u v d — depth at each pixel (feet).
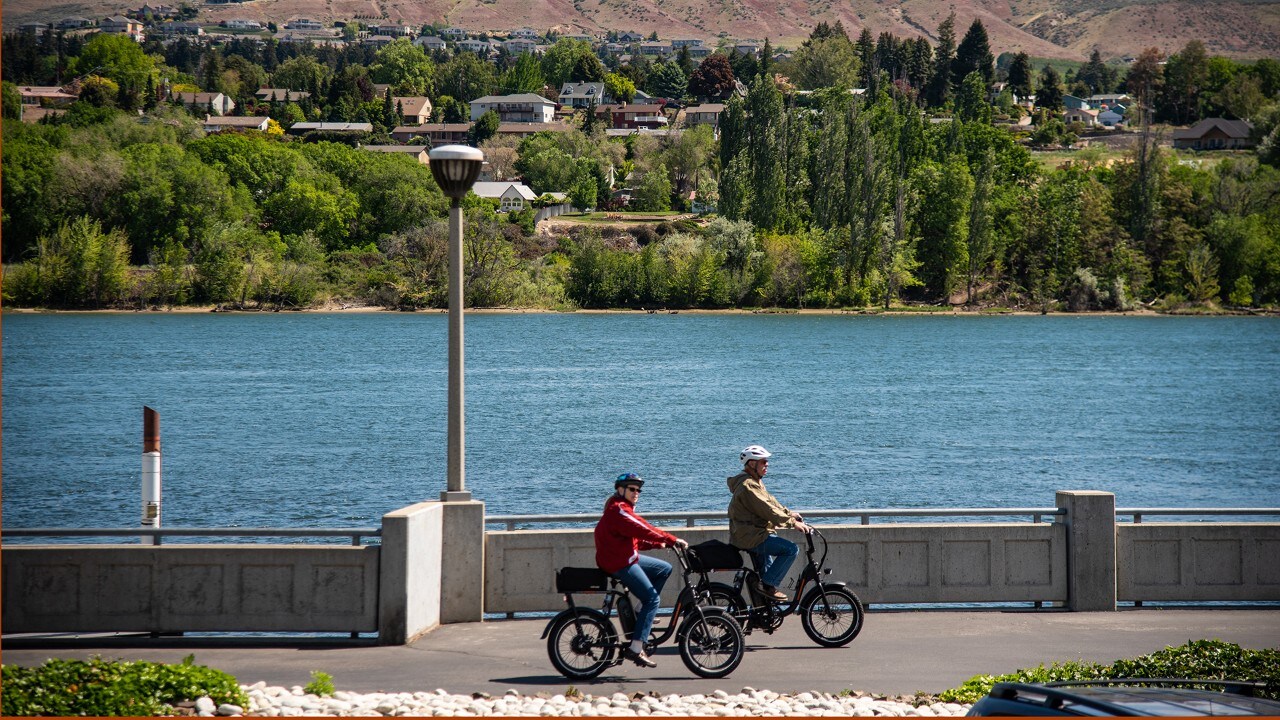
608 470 233.35
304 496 204.74
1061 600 70.69
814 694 50.85
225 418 322.96
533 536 67.41
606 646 53.93
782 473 232.12
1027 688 28.04
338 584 61.67
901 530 69.72
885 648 60.85
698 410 343.46
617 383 423.23
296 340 606.14
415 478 225.76
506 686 52.60
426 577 63.98
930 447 273.54
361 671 55.16
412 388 407.44
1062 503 71.61
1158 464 252.62
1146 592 71.51
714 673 54.65
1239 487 223.30
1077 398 388.37
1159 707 26.94
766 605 59.31
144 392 389.80
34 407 345.92
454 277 67.15
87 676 44.06
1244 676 45.68
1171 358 544.21
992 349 585.63
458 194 66.85
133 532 61.16
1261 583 71.72
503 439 278.87
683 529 68.74
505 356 532.73
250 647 60.70
